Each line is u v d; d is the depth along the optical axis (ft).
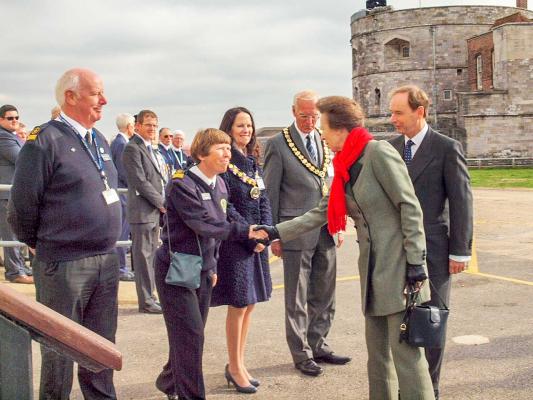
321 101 13.14
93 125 14.20
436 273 14.88
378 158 12.35
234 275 16.29
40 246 13.55
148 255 25.16
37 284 13.79
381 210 12.50
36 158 13.10
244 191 16.92
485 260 36.58
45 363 13.23
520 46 184.96
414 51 220.23
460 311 24.95
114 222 14.15
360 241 12.99
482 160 170.19
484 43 203.62
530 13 231.91
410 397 12.20
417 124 14.94
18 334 6.29
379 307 12.50
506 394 16.22
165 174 30.25
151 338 21.68
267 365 18.92
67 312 13.52
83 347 6.53
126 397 16.55
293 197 18.51
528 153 186.29
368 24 226.79
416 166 14.87
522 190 92.84
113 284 14.33
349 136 12.84
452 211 14.73
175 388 14.83
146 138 25.91
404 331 12.12
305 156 18.53
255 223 17.10
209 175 14.87
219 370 18.57
